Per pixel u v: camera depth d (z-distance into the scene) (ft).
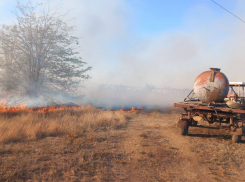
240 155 20.22
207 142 24.71
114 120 35.60
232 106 24.72
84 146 20.83
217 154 20.35
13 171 14.20
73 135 24.38
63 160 16.88
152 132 29.32
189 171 16.26
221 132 30.17
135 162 17.57
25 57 47.06
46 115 34.47
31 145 20.49
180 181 14.46
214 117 27.61
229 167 17.33
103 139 23.95
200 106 25.73
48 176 13.88
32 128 24.95
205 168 16.96
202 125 33.30
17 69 46.60
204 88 28.04
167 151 20.90
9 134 22.09
